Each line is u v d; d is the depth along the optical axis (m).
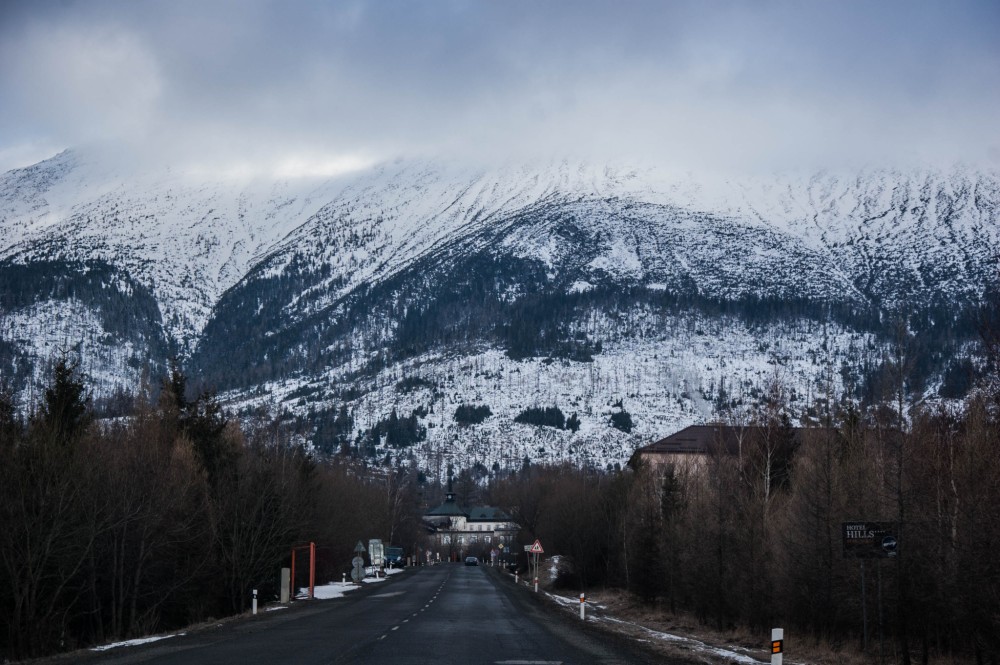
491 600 56.44
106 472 41.50
